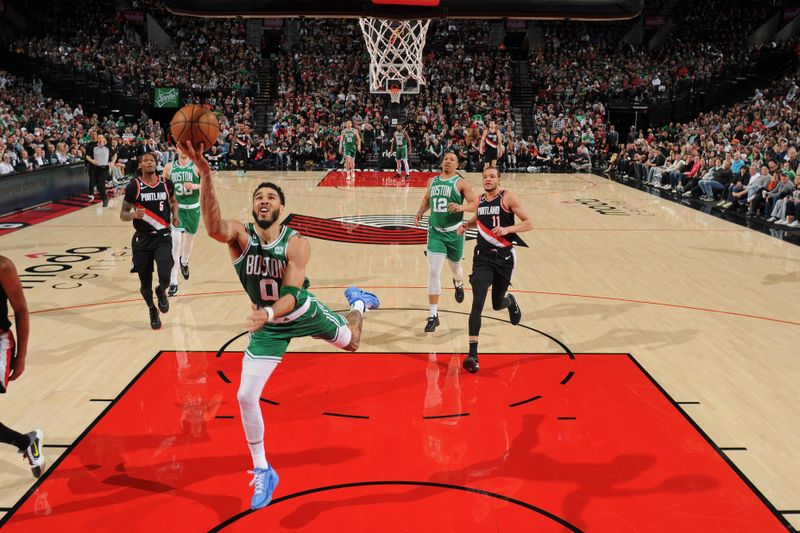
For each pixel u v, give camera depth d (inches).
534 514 135.1
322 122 973.8
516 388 198.5
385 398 190.9
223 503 139.3
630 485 146.3
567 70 1171.9
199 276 331.0
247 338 240.8
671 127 930.7
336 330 161.2
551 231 460.4
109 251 380.2
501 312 274.7
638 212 546.9
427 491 143.5
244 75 1095.0
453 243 251.0
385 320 263.1
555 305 285.7
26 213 510.0
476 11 392.2
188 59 1140.5
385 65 721.0
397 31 713.6
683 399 191.9
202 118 132.0
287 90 1058.7
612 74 1155.3
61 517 134.2
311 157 943.0
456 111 1018.7
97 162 539.5
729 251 396.8
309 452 160.4
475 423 175.8
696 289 311.9
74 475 150.1
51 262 352.2
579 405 187.3
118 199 589.3
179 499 140.6
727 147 664.4
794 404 189.6
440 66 1124.5
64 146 652.1
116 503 139.1
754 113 821.9
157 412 181.8
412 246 402.9
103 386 198.4
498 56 1176.2
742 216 525.0
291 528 130.1
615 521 133.0
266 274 143.9
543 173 884.6
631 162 818.8
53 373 207.5
